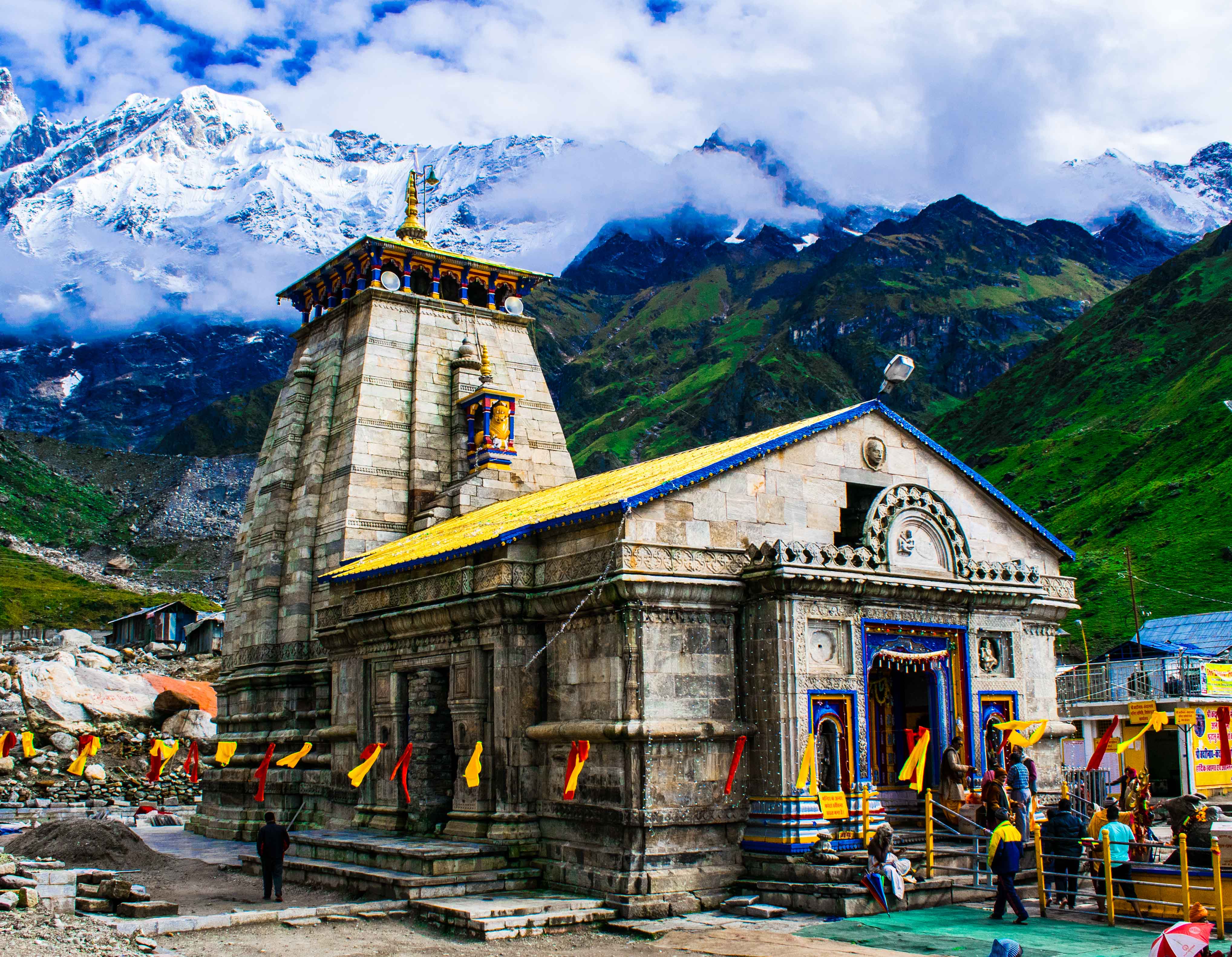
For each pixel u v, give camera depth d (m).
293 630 41.06
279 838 27.06
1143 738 46.94
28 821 43.34
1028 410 193.62
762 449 28.42
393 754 32.69
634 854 25.00
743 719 27.25
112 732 54.56
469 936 22.77
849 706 27.34
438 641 31.27
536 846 27.78
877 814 26.83
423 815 30.55
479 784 28.44
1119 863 23.64
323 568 41.28
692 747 26.20
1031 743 28.50
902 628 29.03
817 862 25.09
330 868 28.44
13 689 56.06
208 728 55.66
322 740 37.69
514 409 42.84
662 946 21.66
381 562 34.66
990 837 24.70
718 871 25.77
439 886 25.72
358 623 34.00
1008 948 18.30
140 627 98.38
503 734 28.42
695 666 26.75
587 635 27.45
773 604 26.94
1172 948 14.99
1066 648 86.31
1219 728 30.19
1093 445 146.62
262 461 45.84
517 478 42.62
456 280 46.38
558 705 28.17
